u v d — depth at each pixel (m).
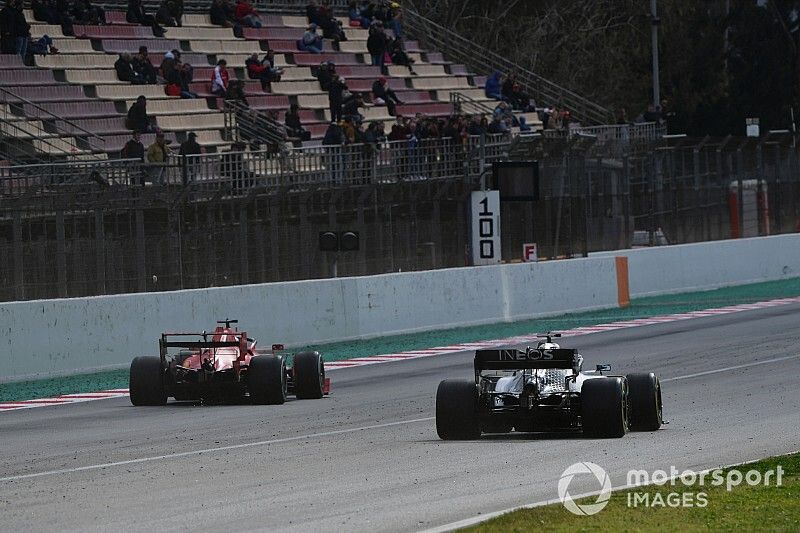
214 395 66.94
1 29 129.38
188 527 35.00
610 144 133.62
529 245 120.81
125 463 47.56
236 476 43.72
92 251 90.19
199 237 97.06
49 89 128.50
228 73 149.38
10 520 36.81
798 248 149.00
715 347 87.06
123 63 135.75
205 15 160.25
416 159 116.69
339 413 61.69
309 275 105.25
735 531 33.22
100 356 83.31
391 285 102.75
